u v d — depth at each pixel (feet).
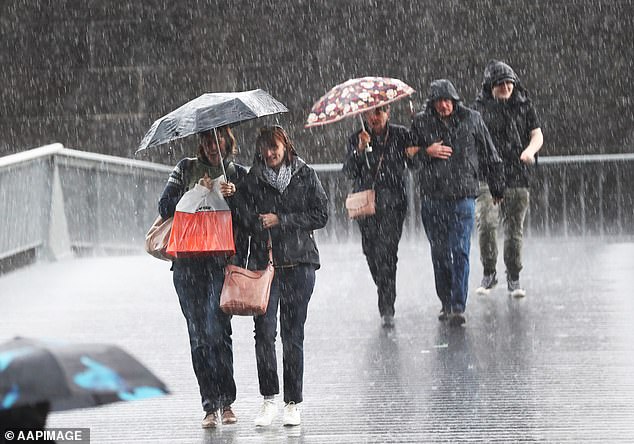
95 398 18.88
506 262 87.15
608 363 62.03
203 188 49.57
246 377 62.28
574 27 175.22
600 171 141.08
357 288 94.58
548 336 70.74
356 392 56.90
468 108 76.95
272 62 178.60
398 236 76.33
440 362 63.82
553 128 175.63
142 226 133.39
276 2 178.50
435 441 46.68
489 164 77.77
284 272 51.44
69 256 116.67
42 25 181.06
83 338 72.49
